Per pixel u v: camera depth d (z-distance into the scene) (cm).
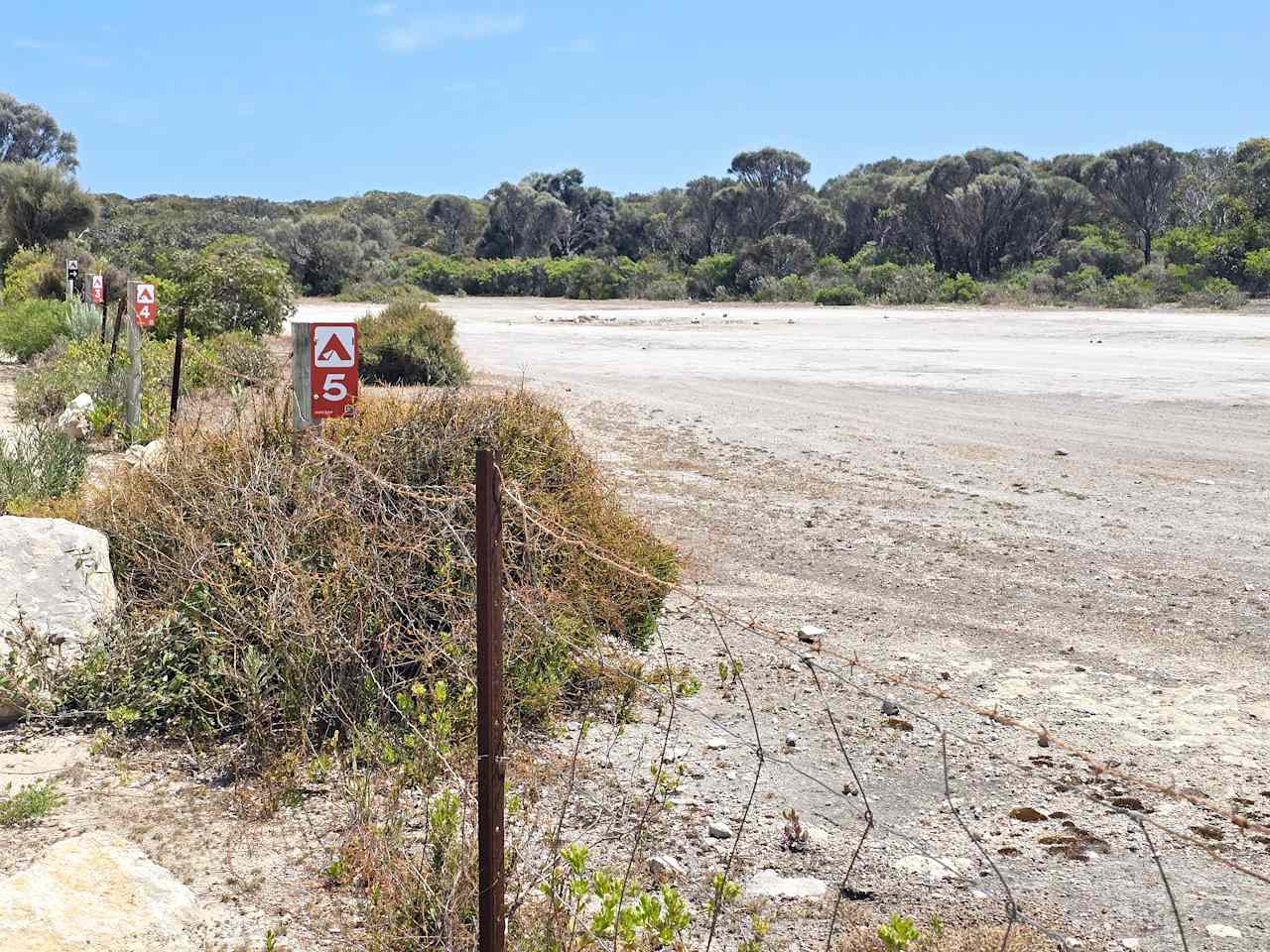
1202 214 7962
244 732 488
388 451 589
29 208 4478
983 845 416
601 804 435
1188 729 538
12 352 2175
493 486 280
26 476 845
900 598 769
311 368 604
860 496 1125
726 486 1167
